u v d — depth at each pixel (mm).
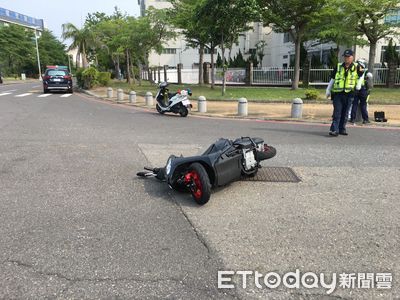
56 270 3041
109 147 7555
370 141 8062
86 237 3605
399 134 8930
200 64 28641
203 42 24734
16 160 6453
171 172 4680
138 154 6957
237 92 21109
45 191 4891
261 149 5191
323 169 5871
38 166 6086
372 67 21000
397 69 22516
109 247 3412
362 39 22578
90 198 4652
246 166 4930
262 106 15359
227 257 3246
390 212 4180
